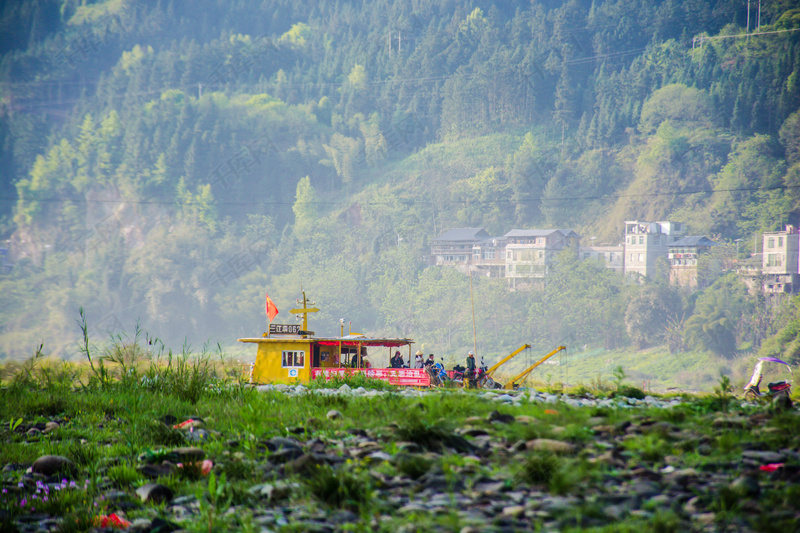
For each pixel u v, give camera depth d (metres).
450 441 7.37
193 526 5.51
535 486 5.84
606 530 4.61
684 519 4.85
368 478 6.09
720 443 6.96
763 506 5.00
